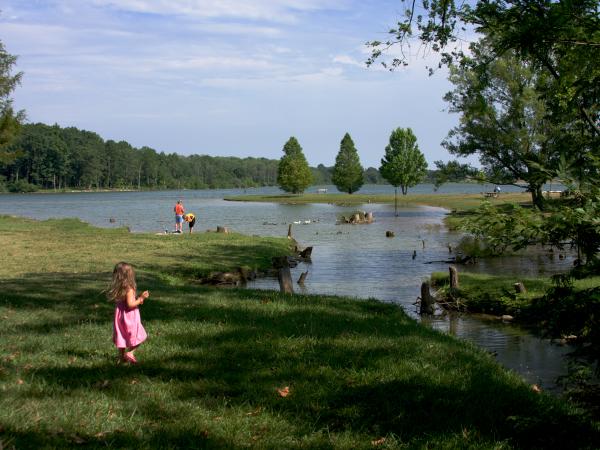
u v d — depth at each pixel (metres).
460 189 193.12
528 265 26.80
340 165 124.50
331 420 6.13
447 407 6.55
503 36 8.82
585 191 5.08
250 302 12.83
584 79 8.29
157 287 15.14
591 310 5.12
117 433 5.32
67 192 188.75
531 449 5.53
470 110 11.34
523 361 11.89
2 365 7.16
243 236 36.84
